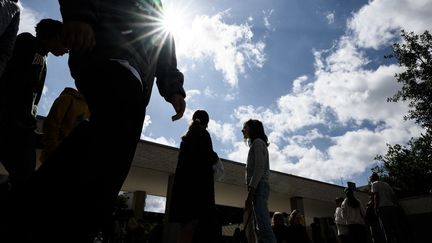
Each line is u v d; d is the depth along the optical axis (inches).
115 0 46.5
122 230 532.7
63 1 39.9
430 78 960.3
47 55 107.6
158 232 539.5
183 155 130.0
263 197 143.7
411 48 994.1
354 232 313.9
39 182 33.8
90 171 35.2
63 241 33.7
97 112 38.9
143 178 695.1
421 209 771.4
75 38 38.1
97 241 257.6
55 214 33.3
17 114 96.3
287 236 362.6
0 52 60.8
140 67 45.8
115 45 43.1
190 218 117.6
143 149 601.3
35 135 104.8
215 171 142.4
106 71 40.2
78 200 34.4
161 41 54.9
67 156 35.3
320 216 1101.7
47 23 103.3
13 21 62.2
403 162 1298.0
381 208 301.0
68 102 110.5
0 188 34.5
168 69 60.1
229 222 1226.0
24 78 97.6
